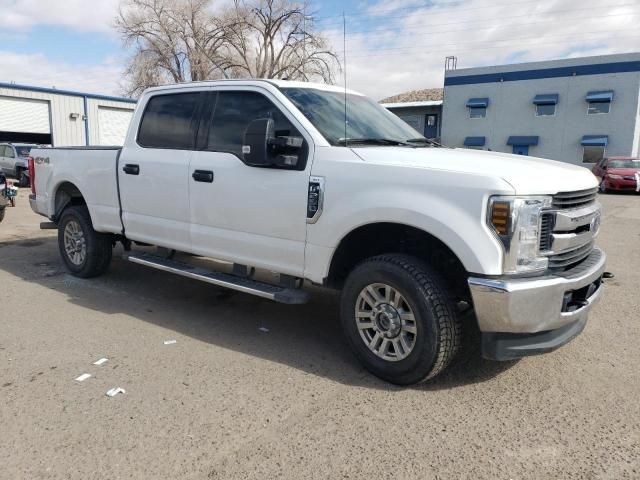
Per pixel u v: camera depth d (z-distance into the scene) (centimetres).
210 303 539
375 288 361
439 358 338
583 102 3375
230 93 451
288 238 400
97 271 606
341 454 278
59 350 408
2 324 462
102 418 309
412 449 284
